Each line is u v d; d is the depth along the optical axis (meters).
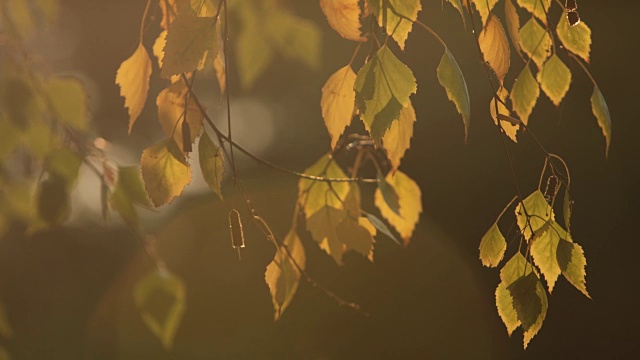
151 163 2.46
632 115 11.53
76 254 10.66
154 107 14.10
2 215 4.82
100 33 12.17
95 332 10.26
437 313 11.14
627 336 11.27
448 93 2.19
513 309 2.49
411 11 2.28
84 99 3.88
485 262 2.51
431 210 12.27
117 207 3.81
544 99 11.80
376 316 10.85
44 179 3.65
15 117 3.85
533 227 2.48
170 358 10.16
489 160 12.12
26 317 10.34
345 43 10.76
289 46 5.12
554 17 5.88
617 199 11.70
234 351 10.68
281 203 12.30
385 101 2.23
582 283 2.38
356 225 3.16
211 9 2.42
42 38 4.20
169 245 11.98
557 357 11.38
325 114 2.67
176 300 4.18
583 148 11.80
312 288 10.83
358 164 3.32
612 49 11.44
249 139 14.41
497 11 7.98
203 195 12.77
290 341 10.79
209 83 13.73
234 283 11.40
